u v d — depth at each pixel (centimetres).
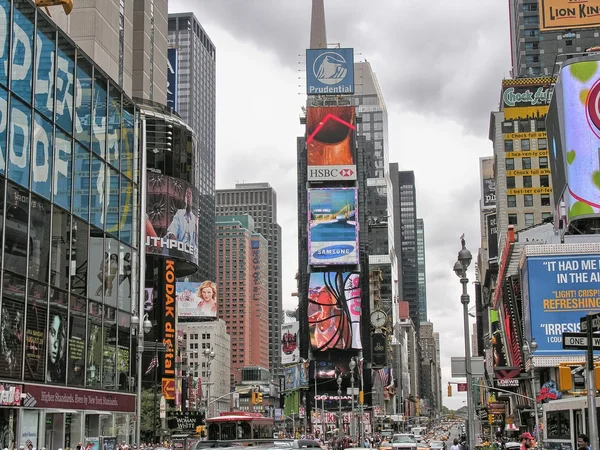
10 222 4728
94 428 5872
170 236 14950
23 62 4978
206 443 2320
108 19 12156
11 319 4697
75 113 5697
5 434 4628
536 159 16488
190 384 18500
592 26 17275
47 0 7388
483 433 16912
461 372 5075
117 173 6456
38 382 4978
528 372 8650
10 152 4766
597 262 8619
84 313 5700
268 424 5741
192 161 15862
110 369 6147
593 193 10069
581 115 10262
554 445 3550
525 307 9062
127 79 13950
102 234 6097
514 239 10925
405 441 6975
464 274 4288
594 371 2177
